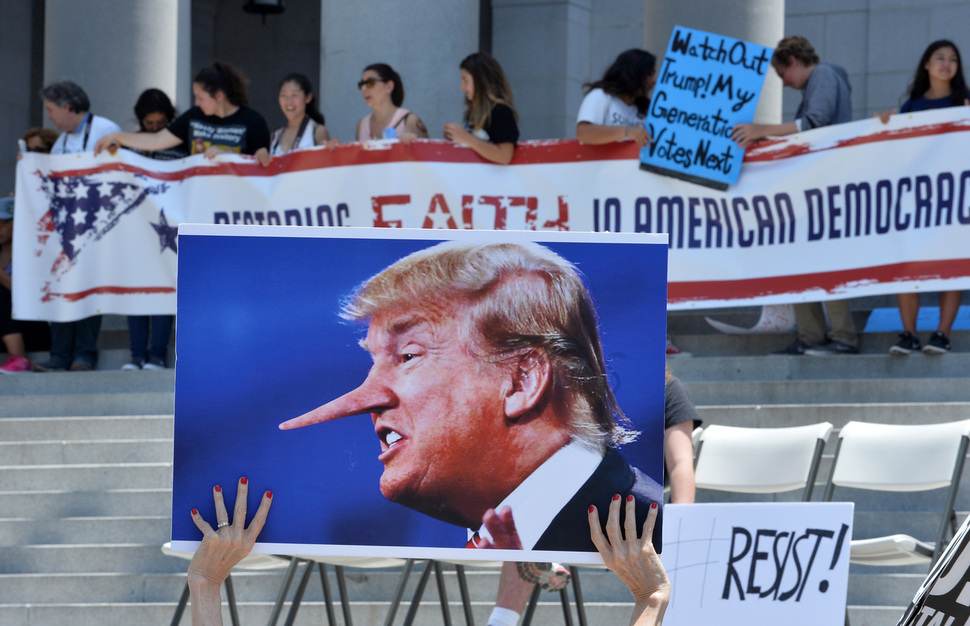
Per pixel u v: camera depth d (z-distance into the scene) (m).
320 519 4.16
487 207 14.50
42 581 12.05
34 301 15.65
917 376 13.55
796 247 13.72
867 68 24.45
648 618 4.01
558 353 4.24
